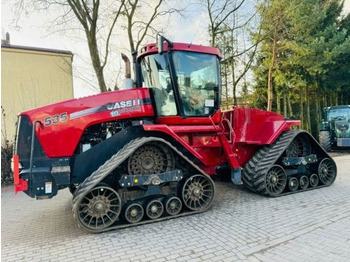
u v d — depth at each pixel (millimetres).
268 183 5449
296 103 19625
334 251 3078
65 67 12484
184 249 3287
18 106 11617
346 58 16266
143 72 5355
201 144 5180
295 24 14492
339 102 19984
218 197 5590
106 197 4004
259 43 14742
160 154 4445
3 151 8289
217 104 5344
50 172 4090
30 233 4102
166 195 4500
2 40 12562
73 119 4332
